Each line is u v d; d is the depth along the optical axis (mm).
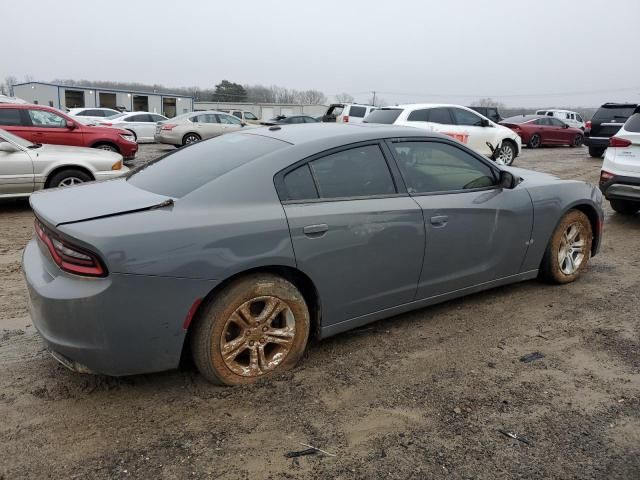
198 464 2395
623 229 7078
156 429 2639
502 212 4016
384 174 3479
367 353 3461
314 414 2789
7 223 6949
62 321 2602
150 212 2738
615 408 2879
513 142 14000
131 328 2609
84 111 25016
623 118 15680
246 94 87375
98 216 2684
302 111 59531
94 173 7922
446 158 3848
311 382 3094
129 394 2936
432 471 2377
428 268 3662
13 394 2908
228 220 2812
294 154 3143
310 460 2438
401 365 3314
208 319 2826
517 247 4211
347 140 3367
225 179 2957
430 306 4246
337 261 3178
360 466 2400
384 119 12555
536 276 4559
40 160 7527
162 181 3195
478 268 3990
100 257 2514
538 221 4312
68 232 2570
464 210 3771
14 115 10750
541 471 2387
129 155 12281
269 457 2451
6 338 3576
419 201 3559
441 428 2684
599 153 16594
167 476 2312
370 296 3420
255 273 2951
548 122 21578
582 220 4742
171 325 2695
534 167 13875
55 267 2719
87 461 2398
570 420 2768
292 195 3064
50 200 3068
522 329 3857
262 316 3012
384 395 2977
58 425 2652
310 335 3396
